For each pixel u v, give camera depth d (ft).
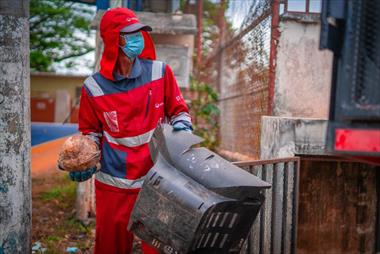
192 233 8.34
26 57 11.37
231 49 22.44
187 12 26.55
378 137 6.99
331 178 16.15
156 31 20.22
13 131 11.24
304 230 16.15
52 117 64.64
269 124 14.56
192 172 8.84
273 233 12.22
